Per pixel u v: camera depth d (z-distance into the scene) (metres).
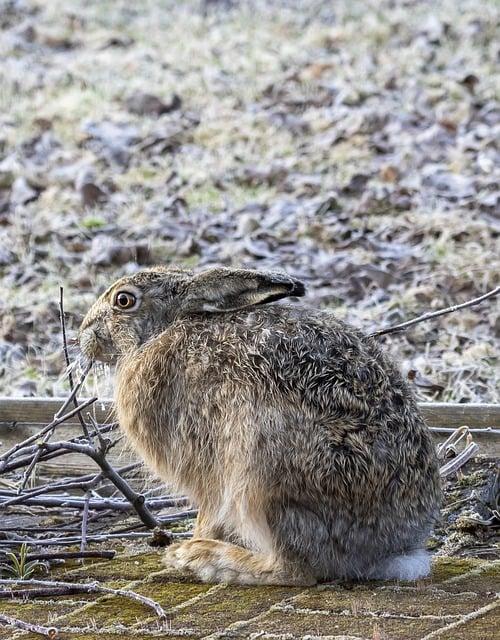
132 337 9.69
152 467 9.48
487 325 15.87
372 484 8.56
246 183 21.97
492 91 25.59
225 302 9.27
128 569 9.35
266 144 23.59
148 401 9.20
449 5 31.42
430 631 7.72
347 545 8.66
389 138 23.66
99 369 10.95
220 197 21.22
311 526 8.59
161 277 9.67
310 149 23.30
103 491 11.25
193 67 28.28
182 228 19.78
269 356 8.77
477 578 8.95
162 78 27.44
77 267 18.27
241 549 9.02
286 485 8.52
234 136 23.95
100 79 27.47
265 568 8.83
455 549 9.77
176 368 9.10
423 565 8.95
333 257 18.39
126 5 33.44
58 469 11.63
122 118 24.95
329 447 8.52
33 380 14.56
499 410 12.23
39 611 8.40
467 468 11.41
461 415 12.28
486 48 28.44
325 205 20.56
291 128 24.33
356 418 8.62
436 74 26.88
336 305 16.84
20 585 8.91
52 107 25.47
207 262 18.48
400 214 20.33
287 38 30.31
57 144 23.64
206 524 9.41
